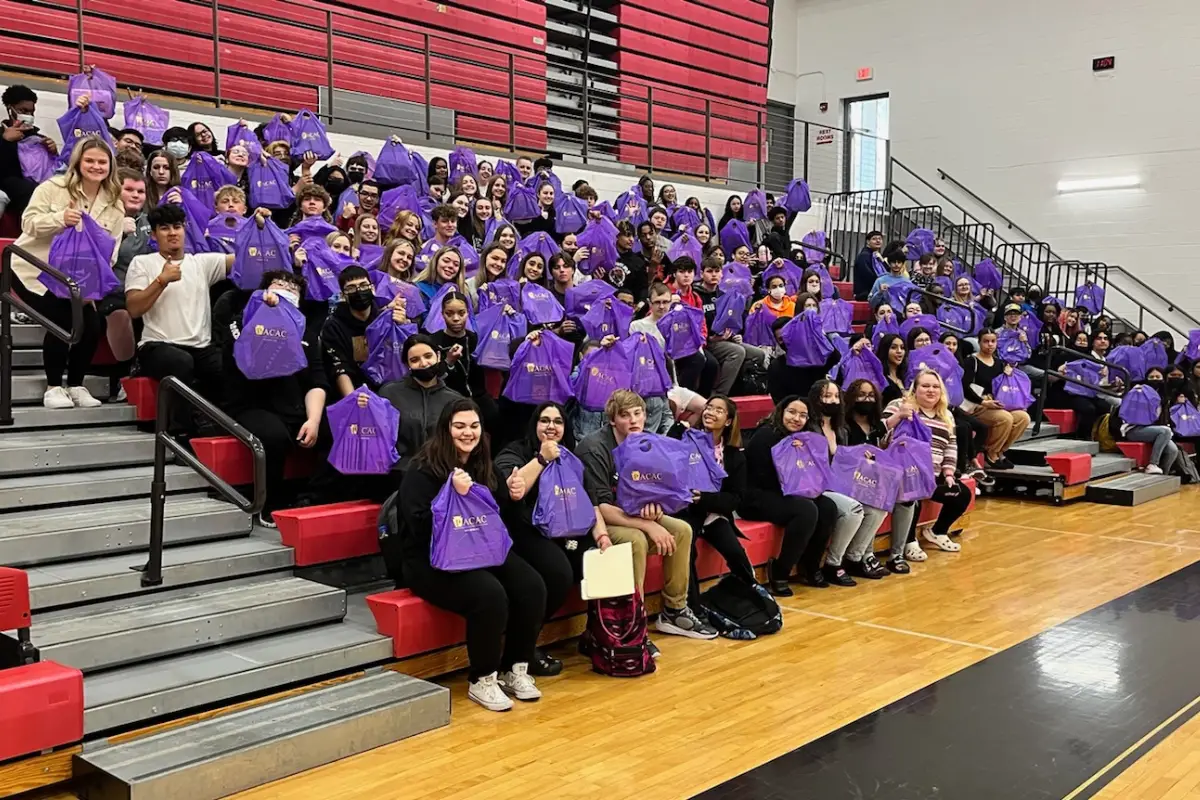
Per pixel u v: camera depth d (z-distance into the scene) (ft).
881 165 49.11
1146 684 12.84
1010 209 45.44
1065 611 16.26
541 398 15.55
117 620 10.98
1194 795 9.73
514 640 12.34
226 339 14.26
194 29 29.32
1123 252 42.32
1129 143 42.01
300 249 15.69
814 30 51.96
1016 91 45.19
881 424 19.11
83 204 14.62
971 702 12.19
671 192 33.83
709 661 13.74
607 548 13.34
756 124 43.04
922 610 16.33
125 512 12.84
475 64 33.58
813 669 13.41
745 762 10.42
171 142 22.99
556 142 39.47
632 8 42.91
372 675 11.79
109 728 9.77
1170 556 20.33
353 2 32.94
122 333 15.49
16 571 9.71
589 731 11.22
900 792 9.73
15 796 9.16
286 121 25.63
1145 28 41.45
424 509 12.11
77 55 27.12
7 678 9.11
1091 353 33.14
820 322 21.66
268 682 10.98
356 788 9.70
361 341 15.35
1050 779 10.05
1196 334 35.94
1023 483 26.76
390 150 25.90
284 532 13.29
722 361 23.11
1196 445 30.50
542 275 19.52
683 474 14.39
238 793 9.52
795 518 16.94
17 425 13.79
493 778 9.96
